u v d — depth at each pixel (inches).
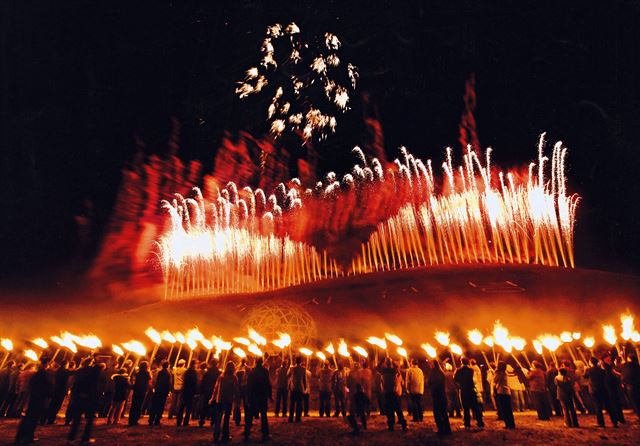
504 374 535.8
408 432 508.4
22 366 637.9
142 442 466.6
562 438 467.2
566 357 789.9
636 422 558.6
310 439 474.9
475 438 470.0
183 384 575.5
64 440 471.8
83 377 467.8
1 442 459.2
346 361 795.4
